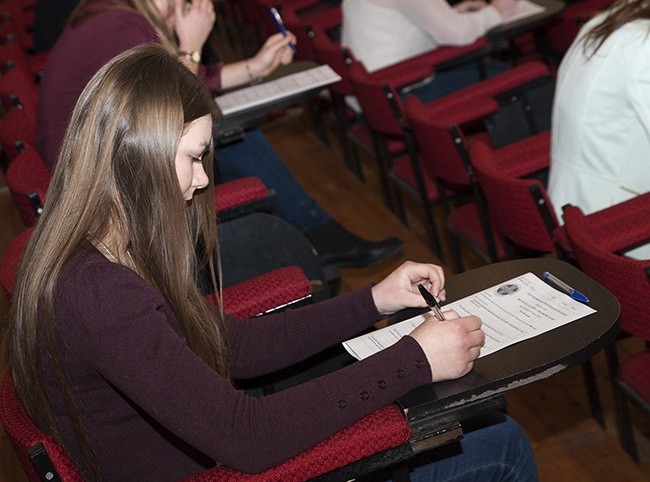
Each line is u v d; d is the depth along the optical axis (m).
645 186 2.16
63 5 4.17
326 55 3.52
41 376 1.20
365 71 3.22
